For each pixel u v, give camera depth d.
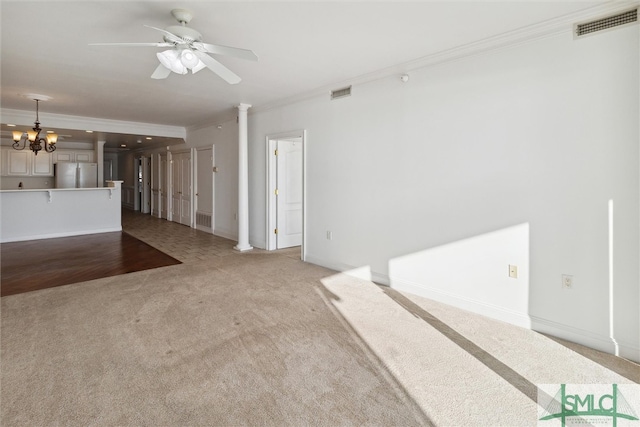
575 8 2.48
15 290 3.76
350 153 4.29
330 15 2.58
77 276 4.30
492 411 1.88
